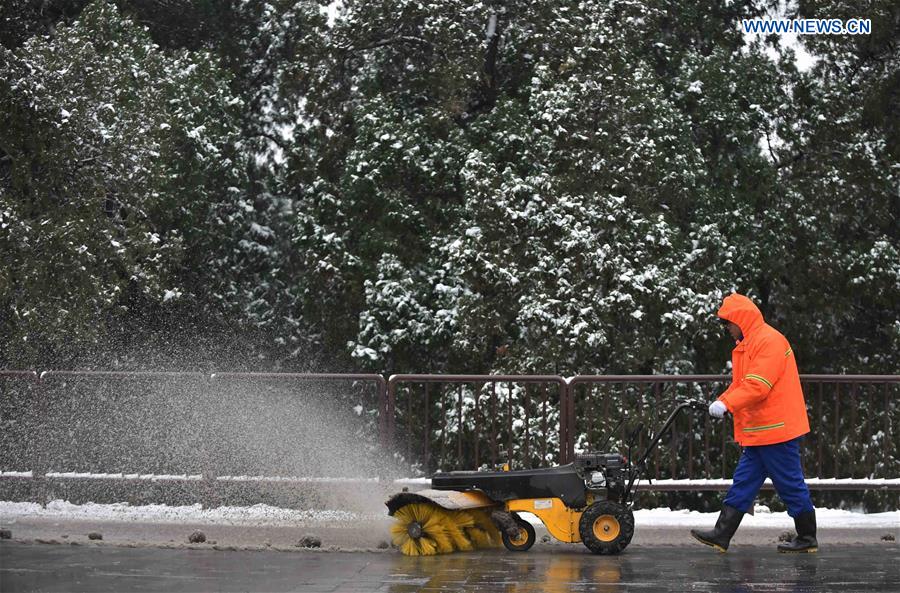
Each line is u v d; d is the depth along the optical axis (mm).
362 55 20922
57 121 13789
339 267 18922
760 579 6496
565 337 15953
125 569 6621
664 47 20250
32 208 14367
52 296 13961
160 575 6426
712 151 19672
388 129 18984
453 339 17938
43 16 20562
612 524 7395
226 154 19797
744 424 7484
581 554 7422
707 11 21234
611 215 16484
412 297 18609
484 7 19438
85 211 14242
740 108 19422
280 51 22797
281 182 21875
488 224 16891
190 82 18703
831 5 19812
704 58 19641
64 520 8641
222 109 19438
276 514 9180
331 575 6484
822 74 20375
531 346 16531
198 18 22609
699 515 9031
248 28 23344
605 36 17625
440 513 7391
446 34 19047
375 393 13039
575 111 17234
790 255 19000
